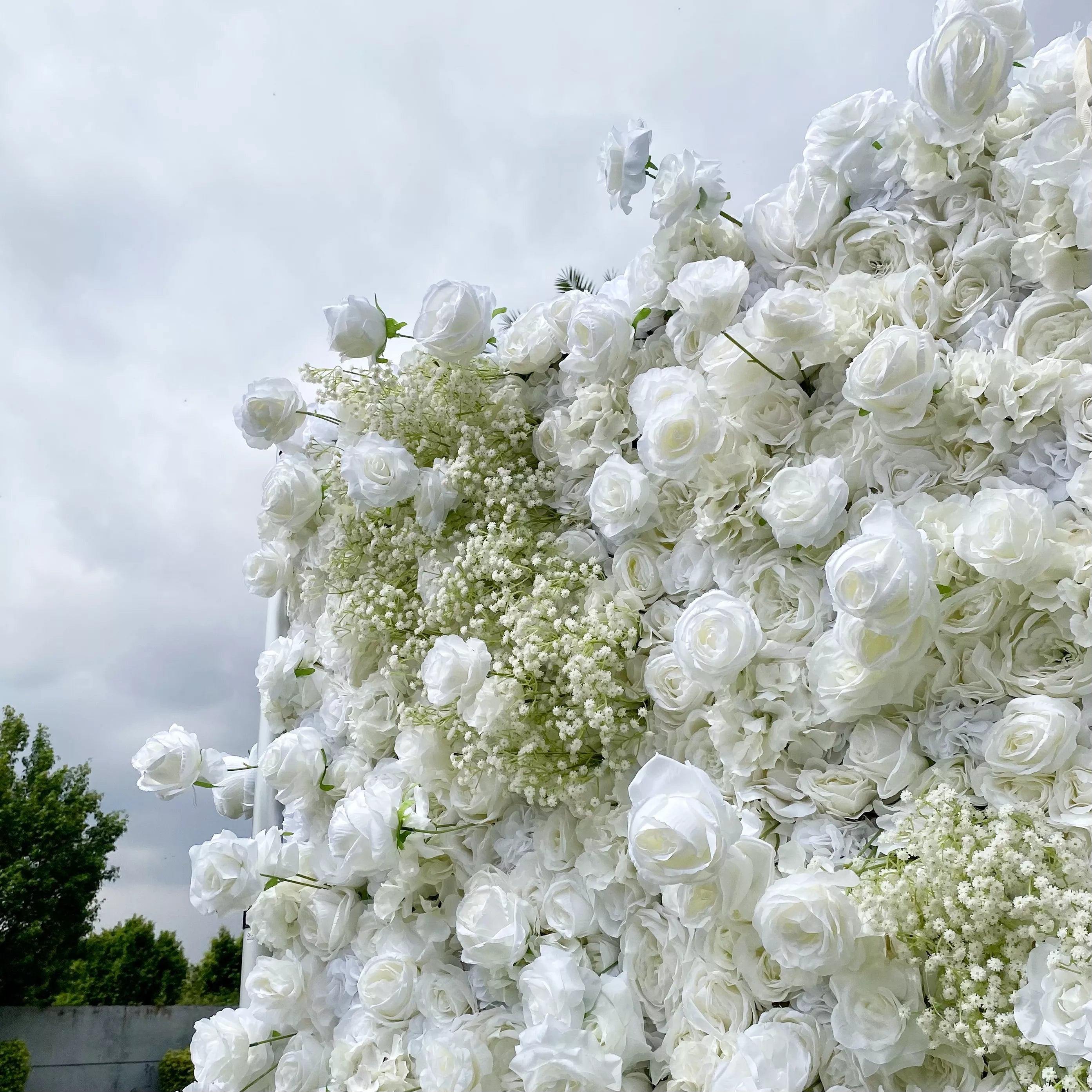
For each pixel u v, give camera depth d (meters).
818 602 1.14
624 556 1.38
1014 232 1.09
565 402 1.63
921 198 1.18
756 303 1.36
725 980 1.09
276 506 1.82
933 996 0.94
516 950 1.26
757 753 1.13
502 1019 1.34
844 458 1.16
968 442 1.08
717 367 1.23
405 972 1.45
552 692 1.34
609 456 1.46
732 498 1.23
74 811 8.72
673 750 1.28
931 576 0.90
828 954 0.91
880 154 1.21
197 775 1.82
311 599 1.99
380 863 1.38
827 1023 1.00
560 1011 1.12
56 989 8.09
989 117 1.04
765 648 1.14
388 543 1.69
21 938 8.01
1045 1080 0.78
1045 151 1.02
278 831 1.73
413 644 1.60
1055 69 1.10
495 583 1.51
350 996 1.68
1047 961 0.80
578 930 1.27
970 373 1.04
